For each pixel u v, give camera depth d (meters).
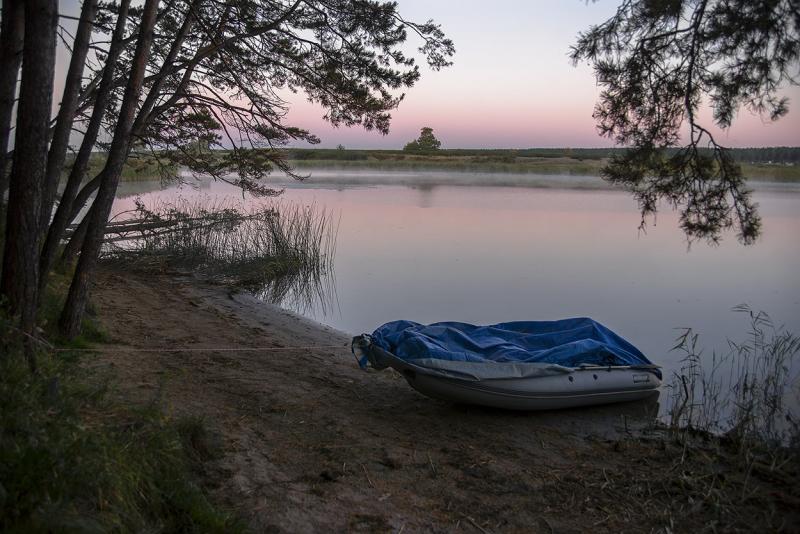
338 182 46.69
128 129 6.58
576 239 18.25
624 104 5.75
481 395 5.73
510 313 10.38
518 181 52.19
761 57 5.06
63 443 3.02
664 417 6.15
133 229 13.23
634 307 10.70
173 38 9.09
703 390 6.78
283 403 5.72
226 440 4.60
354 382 6.66
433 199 31.34
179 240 13.45
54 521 2.58
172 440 3.83
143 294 10.09
